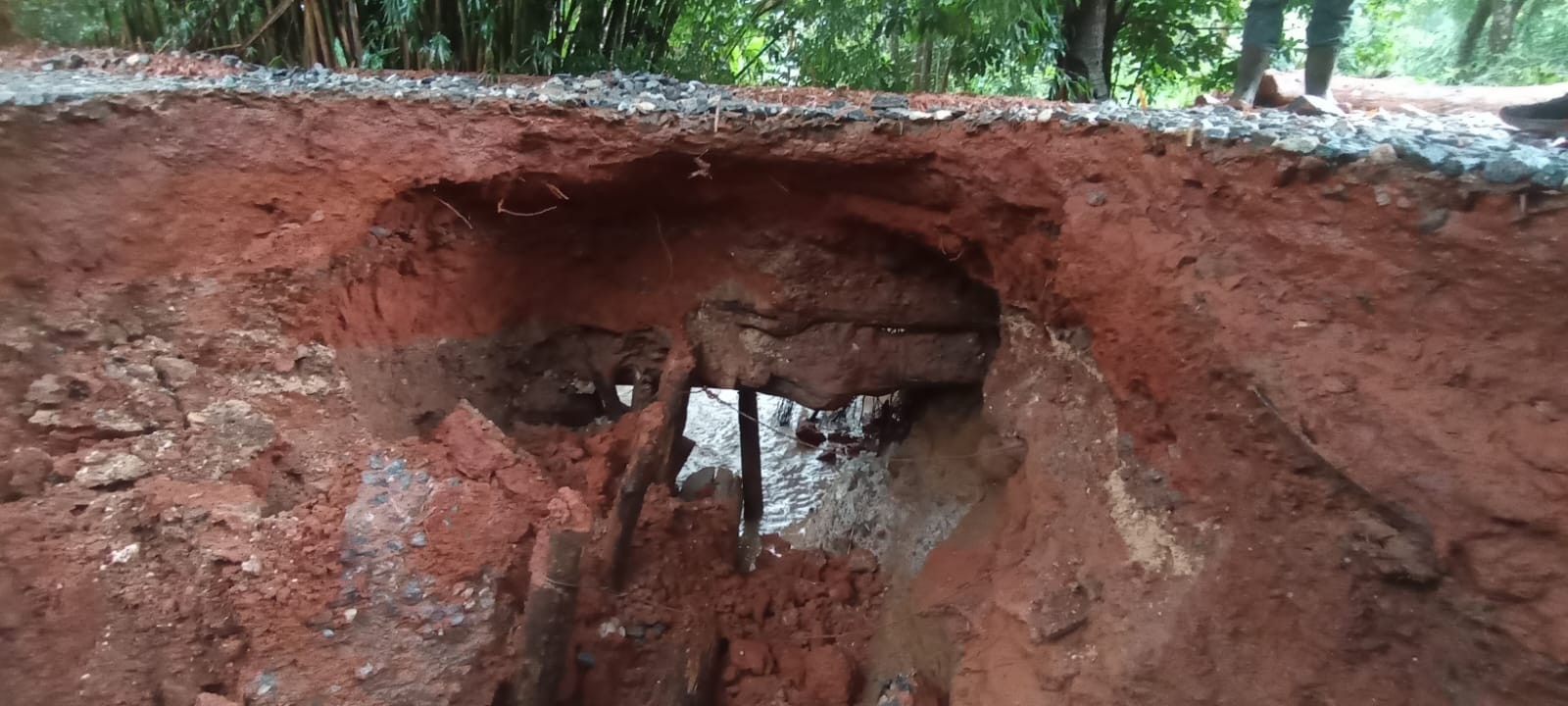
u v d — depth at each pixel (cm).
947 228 447
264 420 371
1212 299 303
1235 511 312
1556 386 234
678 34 567
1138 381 343
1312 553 288
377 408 423
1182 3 577
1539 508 231
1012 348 447
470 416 396
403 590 330
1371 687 275
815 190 457
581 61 532
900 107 432
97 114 362
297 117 395
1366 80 512
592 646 422
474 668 320
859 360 524
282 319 396
